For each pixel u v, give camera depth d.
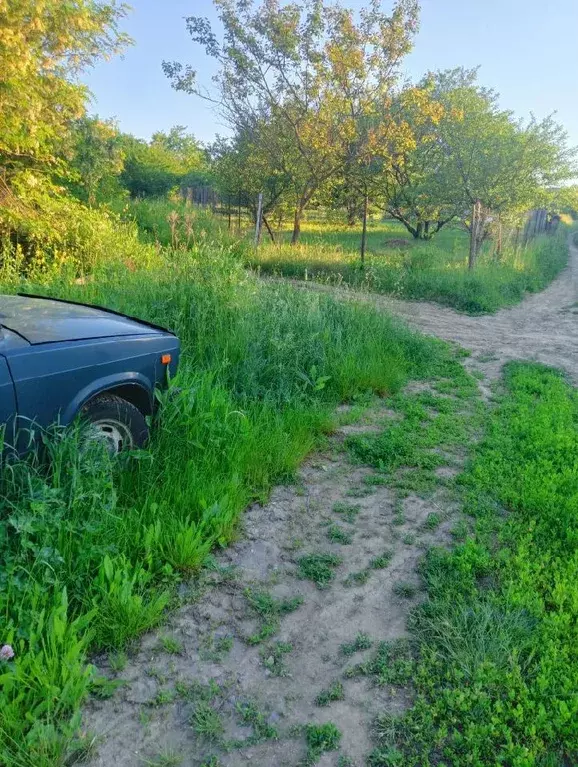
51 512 3.54
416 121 19.89
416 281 15.64
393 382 7.75
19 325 4.20
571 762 2.68
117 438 4.48
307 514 4.69
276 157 21.42
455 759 2.66
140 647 3.26
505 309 14.94
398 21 18.62
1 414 3.58
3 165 11.58
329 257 18.02
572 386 8.33
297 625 3.51
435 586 3.79
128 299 8.02
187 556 3.81
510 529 4.42
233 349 6.99
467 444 6.09
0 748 2.54
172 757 2.66
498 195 21.50
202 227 18.67
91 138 17.86
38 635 2.94
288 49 19.14
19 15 9.20
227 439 5.08
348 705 2.98
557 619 3.36
